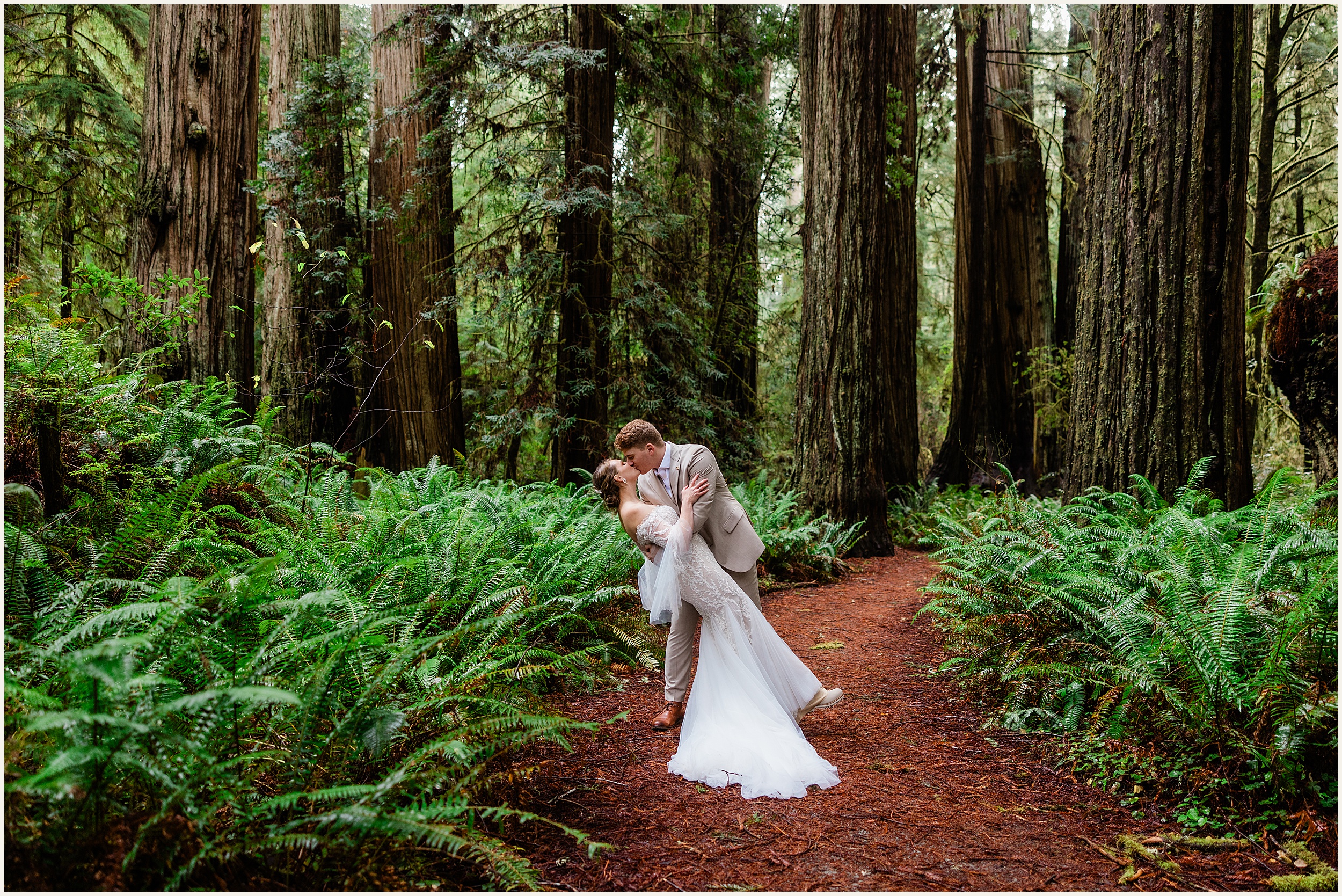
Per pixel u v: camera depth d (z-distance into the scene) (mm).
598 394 10758
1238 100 6031
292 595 3150
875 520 9203
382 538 4746
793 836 2777
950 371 21016
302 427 10234
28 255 12180
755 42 13273
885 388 9367
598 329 10828
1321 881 2395
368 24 15547
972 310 14875
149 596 3096
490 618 3637
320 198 10477
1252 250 13297
